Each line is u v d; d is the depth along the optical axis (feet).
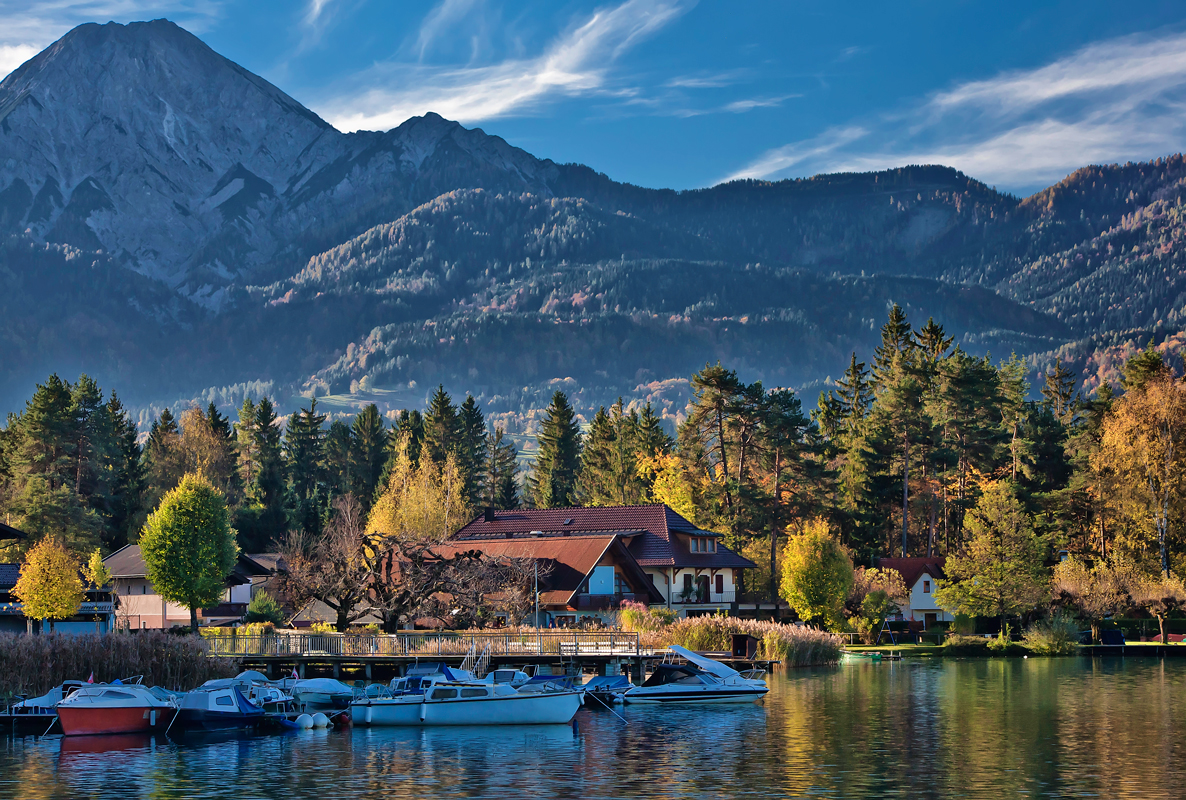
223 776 127.95
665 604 305.53
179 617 320.70
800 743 145.79
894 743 144.56
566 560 278.67
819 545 306.55
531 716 167.94
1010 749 139.23
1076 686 213.46
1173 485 312.91
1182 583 307.17
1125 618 337.31
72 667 178.50
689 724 167.12
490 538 316.40
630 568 291.17
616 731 161.58
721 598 331.36
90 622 265.54
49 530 329.52
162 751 147.02
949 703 186.29
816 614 305.73
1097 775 122.21
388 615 236.63
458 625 256.11
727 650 249.34
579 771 128.77
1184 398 318.04
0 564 276.62
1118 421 328.29
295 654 212.02
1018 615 316.40
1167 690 205.67
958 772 124.47
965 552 341.21
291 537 346.95
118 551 350.02
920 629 358.43
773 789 116.67
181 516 277.85
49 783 124.26
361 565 251.39
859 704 186.19
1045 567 345.72
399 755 142.10
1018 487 375.86
